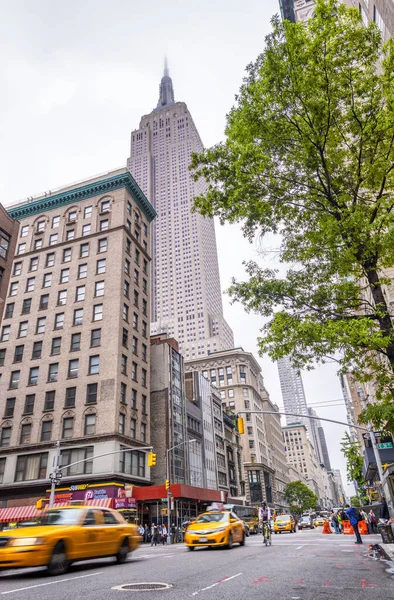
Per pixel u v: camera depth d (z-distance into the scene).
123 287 46.22
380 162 10.97
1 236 32.25
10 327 47.53
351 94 11.09
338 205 11.52
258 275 12.24
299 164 12.17
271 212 12.12
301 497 115.19
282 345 10.55
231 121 12.42
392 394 10.55
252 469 87.94
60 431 39.72
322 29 10.80
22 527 10.59
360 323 9.52
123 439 39.38
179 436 50.97
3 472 39.72
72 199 53.62
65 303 46.53
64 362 43.06
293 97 11.14
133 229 52.88
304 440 195.50
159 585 7.71
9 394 43.53
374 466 34.91
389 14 17.02
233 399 96.12
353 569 9.66
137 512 37.97
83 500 35.66
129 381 43.28
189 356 151.38
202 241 191.62
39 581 8.48
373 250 10.25
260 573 9.27
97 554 10.93
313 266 11.83
